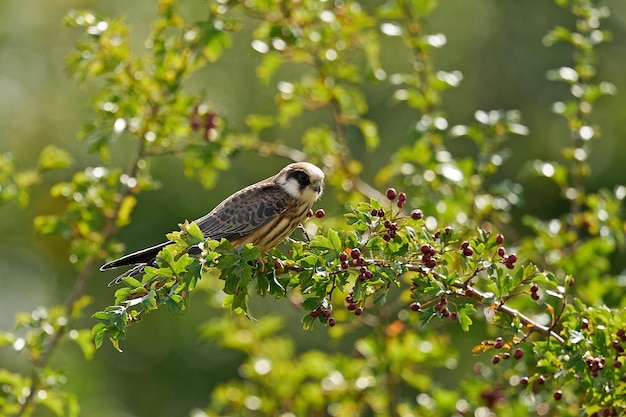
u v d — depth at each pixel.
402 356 13.41
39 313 12.71
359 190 14.33
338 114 14.77
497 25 20.94
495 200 13.65
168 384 19.52
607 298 13.58
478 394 12.84
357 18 14.07
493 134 13.80
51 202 19.95
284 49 14.18
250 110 20.34
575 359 8.94
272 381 14.02
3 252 20.12
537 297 9.13
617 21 20.36
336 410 14.16
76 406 12.77
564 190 13.70
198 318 19.70
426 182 13.87
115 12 20.75
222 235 11.80
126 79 13.38
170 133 13.83
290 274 9.09
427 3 13.91
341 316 13.38
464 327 8.61
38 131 20.59
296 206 12.02
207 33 12.98
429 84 13.99
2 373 12.59
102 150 13.03
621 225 13.29
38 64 21.11
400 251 8.62
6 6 21.19
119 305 8.28
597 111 20.11
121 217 13.52
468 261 8.88
